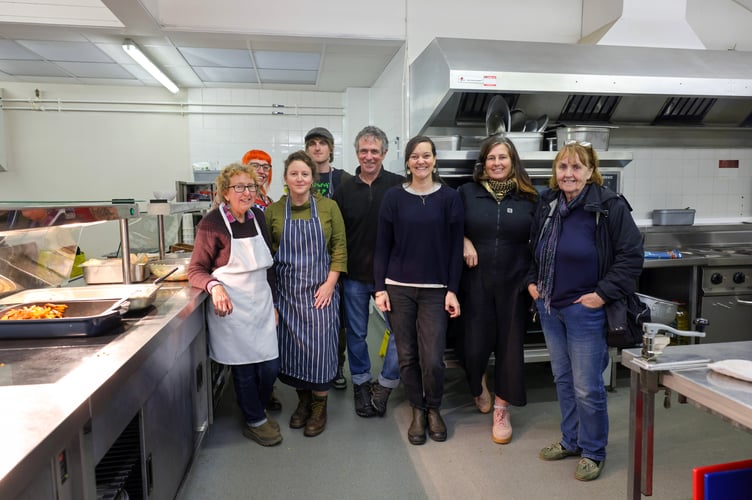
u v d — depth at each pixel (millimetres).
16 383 1007
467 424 2416
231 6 3514
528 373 3105
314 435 2289
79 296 1691
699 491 1148
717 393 1091
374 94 5238
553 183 1957
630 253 1752
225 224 1991
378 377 2795
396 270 2182
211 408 2289
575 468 2012
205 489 1884
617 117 3527
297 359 2242
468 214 2197
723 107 3551
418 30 3662
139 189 5445
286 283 2230
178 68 4641
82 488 966
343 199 2492
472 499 1812
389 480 1936
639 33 3359
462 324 2328
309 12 3570
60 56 4258
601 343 1858
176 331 1674
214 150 5523
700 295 3000
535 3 3719
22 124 5191
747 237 3781
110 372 1064
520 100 3250
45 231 1850
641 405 1359
